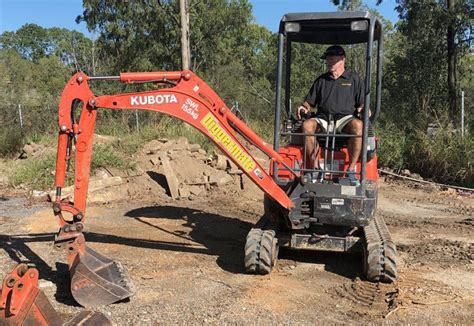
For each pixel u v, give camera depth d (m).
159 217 8.66
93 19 27.34
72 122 5.14
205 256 6.56
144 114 17.09
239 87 27.53
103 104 5.24
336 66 6.12
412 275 5.98
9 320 3.39
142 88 20.92
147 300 5.07
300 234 6.05
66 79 30.28
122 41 27.78
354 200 5.56
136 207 9.39
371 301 5.17
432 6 19.38
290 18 5.64
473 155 12.87
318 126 6.09
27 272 3.45
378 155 13.95
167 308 4.88
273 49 38.97
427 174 13.62
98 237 7.31
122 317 4.65
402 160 13.78
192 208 9.45
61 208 5.08
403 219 9.19
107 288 4.93
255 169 5.61
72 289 4.83
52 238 7.16
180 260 6.37
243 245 7.13
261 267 5.72
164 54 28.86
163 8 27.42
